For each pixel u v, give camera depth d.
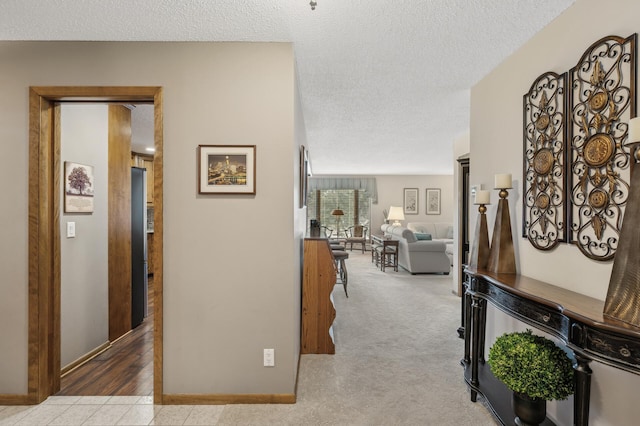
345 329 3.39
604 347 1.18
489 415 1.96
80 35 2.00
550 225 1.89
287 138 2.10
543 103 1.94
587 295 1.62
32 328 2.06
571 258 1.73
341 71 2.61
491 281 1.95
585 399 1.29
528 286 1.78
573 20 1.74
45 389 2.11
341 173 9.39
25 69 2.05
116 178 3.12
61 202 2.46
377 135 4.77
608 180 1.52
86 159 2.72
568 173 1.75
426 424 1.88
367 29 1.98
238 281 2.10
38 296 2.06
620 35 1.48
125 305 3.28
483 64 2.46
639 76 1.39
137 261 3.54
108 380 2.38
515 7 1.77
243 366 2.10
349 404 2.07
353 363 2.63
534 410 1.65
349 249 9.98
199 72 2.08
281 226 2.11
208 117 2.08
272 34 2.02
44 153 2.09
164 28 1.93
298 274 2.60
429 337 3.18
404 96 3.18
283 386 2.10
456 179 4.73
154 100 2.09
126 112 3.29
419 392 2.21
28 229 2.06
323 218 9.86
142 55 2.07
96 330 2.83
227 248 2.10
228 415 1.96
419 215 9.70
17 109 2.06
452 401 2.10
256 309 2.10
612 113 1.50
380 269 6.84
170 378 2.08
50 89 2.06
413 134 4.70
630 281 1.17
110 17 1.82
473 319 2.12
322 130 4.51
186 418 1.93
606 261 1.52
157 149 2.07
